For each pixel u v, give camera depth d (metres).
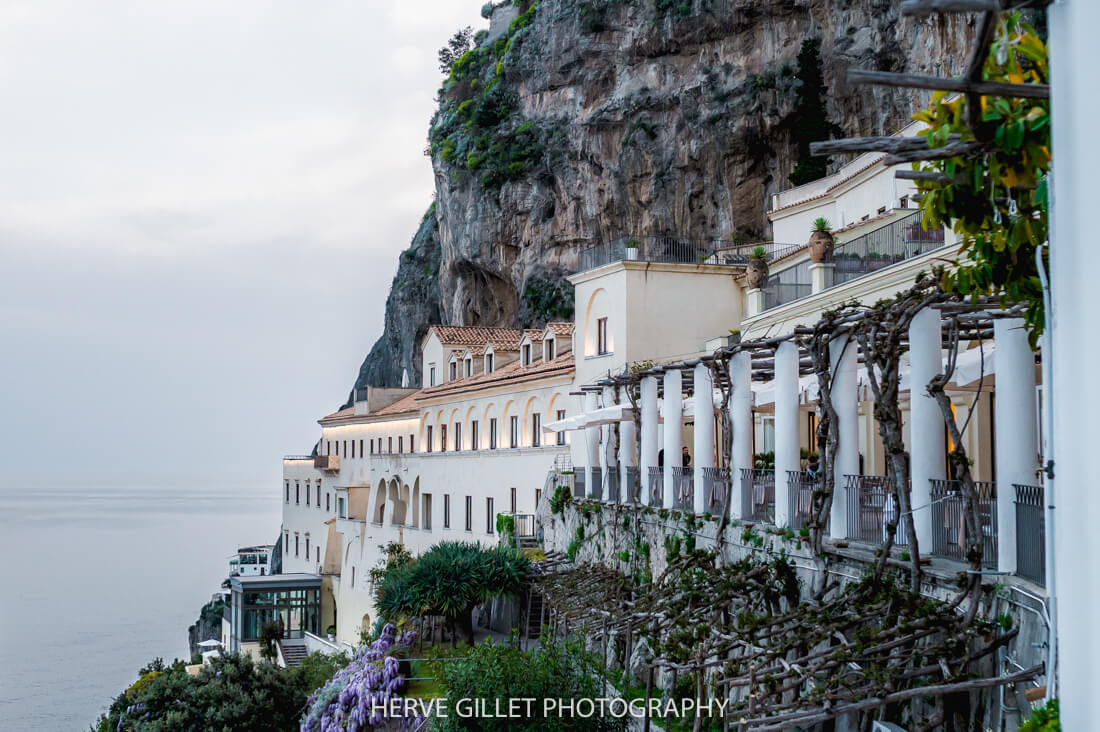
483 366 57.78
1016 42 7.33
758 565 19.61
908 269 22.03
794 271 31.50
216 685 30.27
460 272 77.88
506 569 33.81
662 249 42.88
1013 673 12.36
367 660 29.77
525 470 46.47
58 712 76.19
